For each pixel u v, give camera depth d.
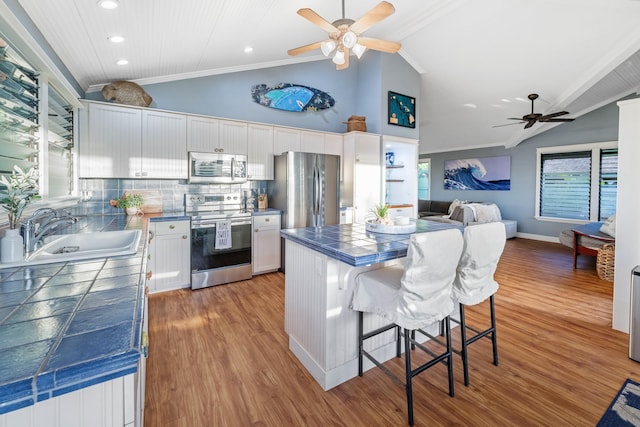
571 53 4.11
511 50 4.31
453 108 6.25
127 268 1.28
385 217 2.40
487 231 1.80
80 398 0.66
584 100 5.46
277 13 2.78
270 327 2.61
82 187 3.32
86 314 0.83
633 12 3.30
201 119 3.76
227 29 2.83
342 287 1.87
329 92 5.18
